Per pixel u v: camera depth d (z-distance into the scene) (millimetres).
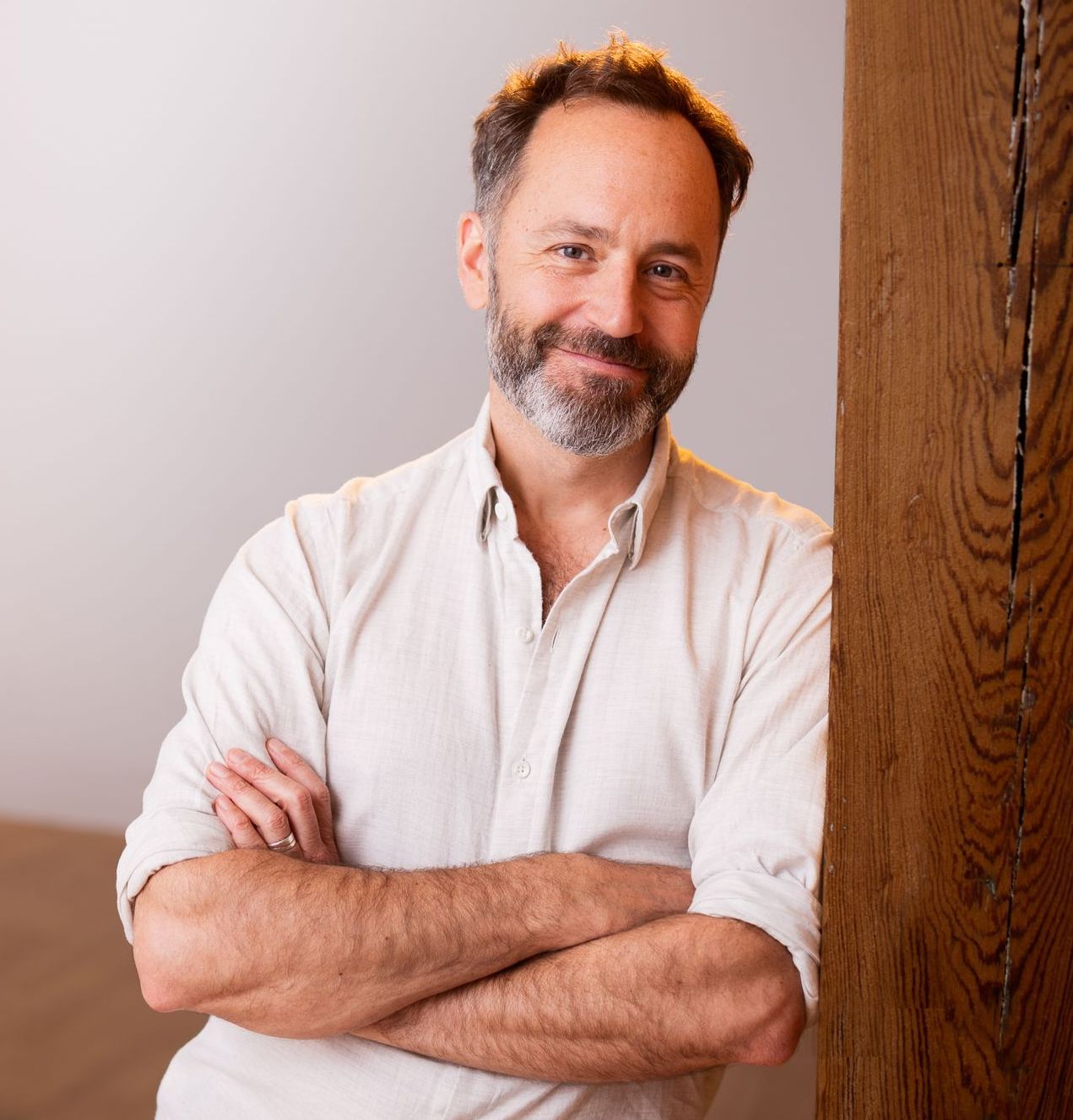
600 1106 1177
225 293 4117
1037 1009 900
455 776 1242
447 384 4004
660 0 3719
